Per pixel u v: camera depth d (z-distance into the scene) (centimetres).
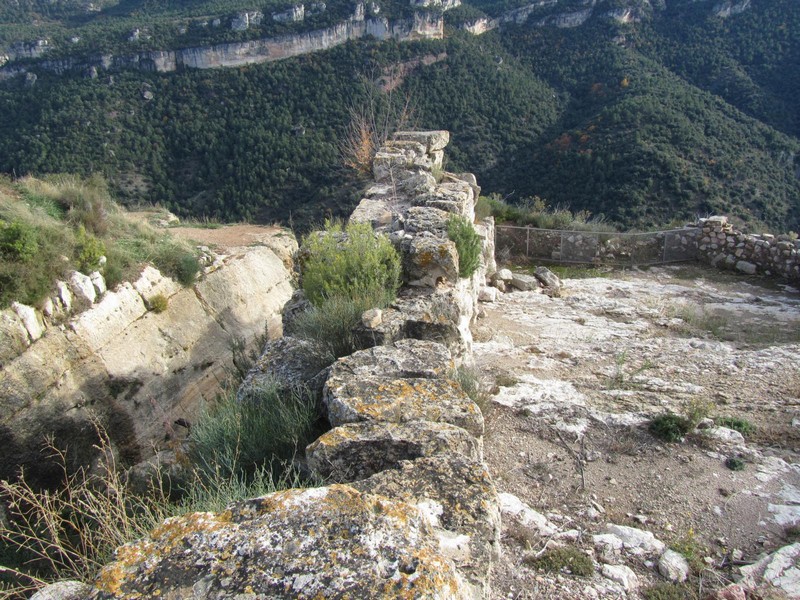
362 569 197
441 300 598
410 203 1002
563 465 526
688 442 562
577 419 598
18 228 984
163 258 1248
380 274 614
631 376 743
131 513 412
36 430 885
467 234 761
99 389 984
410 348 446
